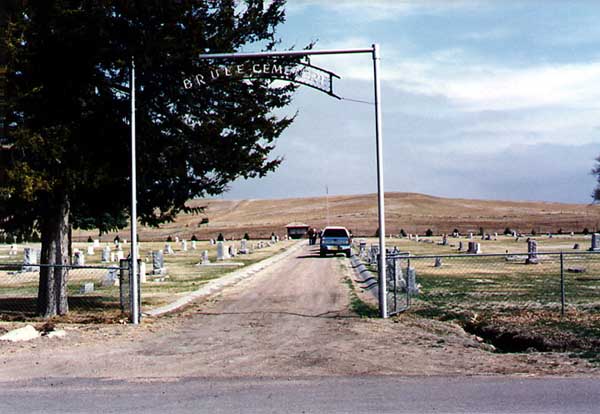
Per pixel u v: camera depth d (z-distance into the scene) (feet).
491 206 646.74
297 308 68.95
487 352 41.47
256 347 44.50
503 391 29.35
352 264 145.28
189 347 44.98
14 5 56.85
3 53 56.34
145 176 63.98
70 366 38.17
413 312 63.46
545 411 25.54
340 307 69.10
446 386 30.76
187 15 59.47
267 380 33.27
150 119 63.36
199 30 59.41
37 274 128.26
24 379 34.40
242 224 536.42
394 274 63.82
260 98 66.44
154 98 63.41
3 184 55.67
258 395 29.45
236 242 350.02
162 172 63.57
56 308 64.23
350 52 58.75
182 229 501.97
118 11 57.93
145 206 66.64
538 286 85.30
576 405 26.50
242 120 64.90
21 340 47.91
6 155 57.36
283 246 276.82
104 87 61.72
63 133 57.26
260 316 62.44
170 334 51.37
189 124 65.31
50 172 58.18
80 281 110.73
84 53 58.65
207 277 115.03
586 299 69.56
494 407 26.30
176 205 67.62
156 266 122.31
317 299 77.71
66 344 46.37
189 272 128.98
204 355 41.70
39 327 55.31
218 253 172.86
